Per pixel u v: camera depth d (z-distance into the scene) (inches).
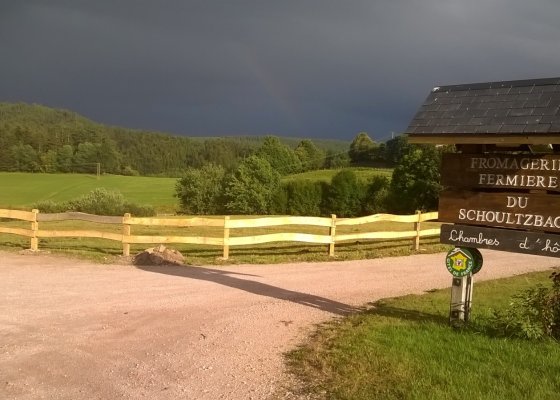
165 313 314.2
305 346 251.6
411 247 653.3
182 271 470.3
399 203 2057.1
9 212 593.6
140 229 862.5
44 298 350.3
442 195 283.7
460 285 280.4
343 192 2299.5
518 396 187.8
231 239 547.2
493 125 263.1
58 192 2881.4
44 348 248.2
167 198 2819.9
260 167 2427.4
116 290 379.2
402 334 266.1
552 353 233.5
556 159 255.3
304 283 423.5
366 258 575.5
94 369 223.1
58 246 637.9
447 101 292.8
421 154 1996.8
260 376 214.7
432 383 200.7
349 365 222.2
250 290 387.9
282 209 2393.0
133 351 246.1
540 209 258.7
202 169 2564.0
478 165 274.8
